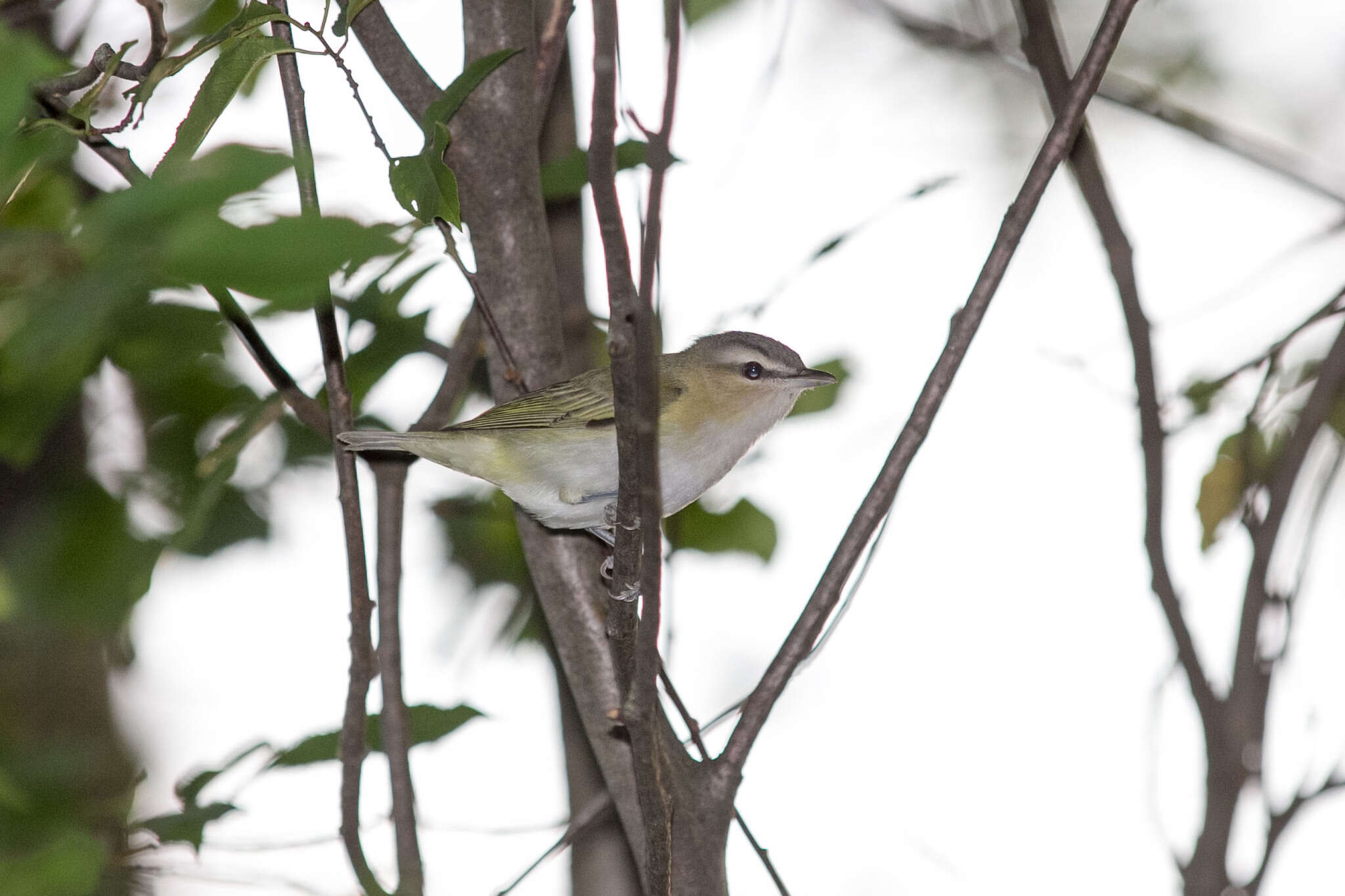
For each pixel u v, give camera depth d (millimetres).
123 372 10734
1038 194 8258
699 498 12680
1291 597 9164
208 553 13727
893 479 8188
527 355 10250
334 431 9383
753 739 8383
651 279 6066
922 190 10414
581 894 11016
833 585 8203
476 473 10797
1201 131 12578
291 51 7316
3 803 8359
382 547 10242
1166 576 9125
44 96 7289
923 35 13430
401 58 9609
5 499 13031
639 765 7141
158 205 4020
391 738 9109
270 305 4148
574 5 10031
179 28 10148
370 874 8766
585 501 10562
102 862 7207
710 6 11617
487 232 10016
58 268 4324
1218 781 8734
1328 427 11352
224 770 8781
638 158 9445
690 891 8211
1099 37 8234
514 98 9797
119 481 13180
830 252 10609
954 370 8227
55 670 13352
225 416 13094
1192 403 11656
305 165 4395
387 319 11250
